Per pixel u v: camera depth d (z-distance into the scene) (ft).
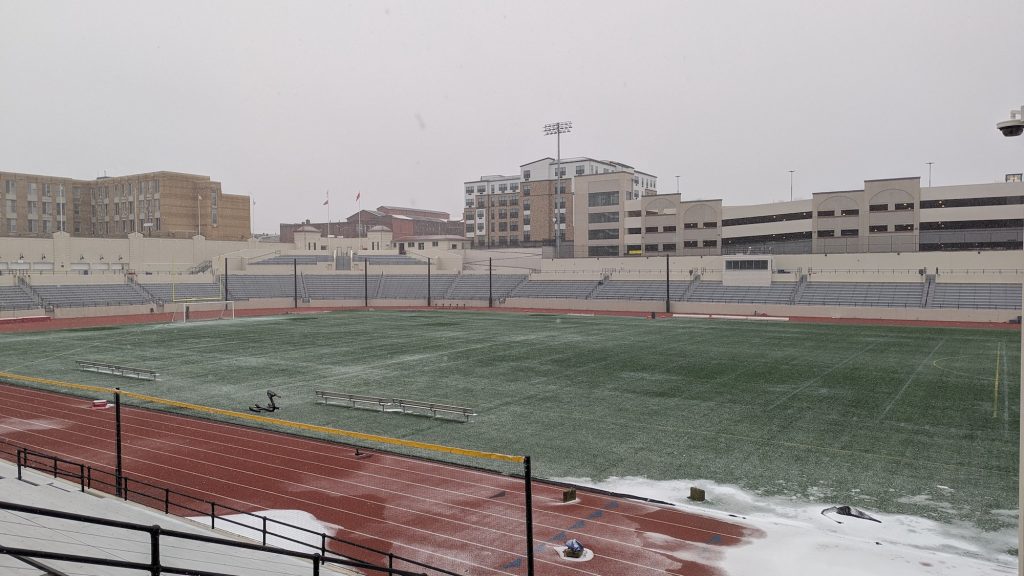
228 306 255.70
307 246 315.17
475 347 142.72
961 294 198.29
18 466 53.67
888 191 239.09
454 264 310.04
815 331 170.71
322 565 39.70
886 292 209.56
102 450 66.85
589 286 266.98
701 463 62.13
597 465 61.87
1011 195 233.96
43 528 34.17
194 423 77.92
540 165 429.79
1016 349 132.36
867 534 46.14
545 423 77.00
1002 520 48.34
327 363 121.19
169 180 304.30
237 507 51.78
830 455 64.03
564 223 377.09
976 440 68.39
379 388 97.71
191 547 36.88
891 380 100.48
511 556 43.11
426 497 53.93
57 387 98.53
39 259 240.32
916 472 58.90
